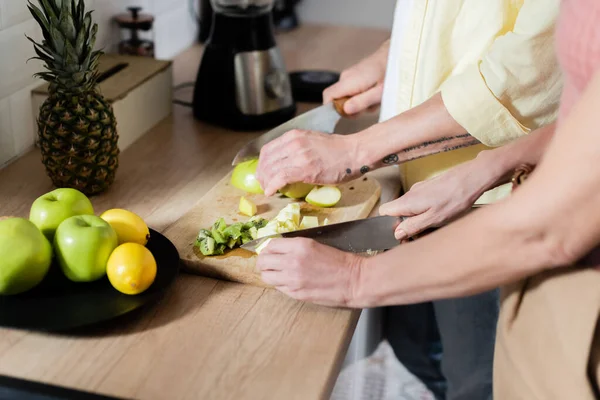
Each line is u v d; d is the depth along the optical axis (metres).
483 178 1.08
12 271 0.98
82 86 1.26
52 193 1.10
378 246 1.15
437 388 2.07
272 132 1.43
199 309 1.05
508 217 0.84
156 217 1.31
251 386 0.90
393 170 1.54
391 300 0.97
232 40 1.67
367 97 1.54
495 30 1.29
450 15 1.30
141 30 1.88
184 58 2.23
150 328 1.00
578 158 0.77
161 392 0.88
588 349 0.87
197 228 1.24
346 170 1.25
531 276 0.97
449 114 1.19
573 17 0.85
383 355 2.27
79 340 0.97
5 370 0.90
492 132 1.20
